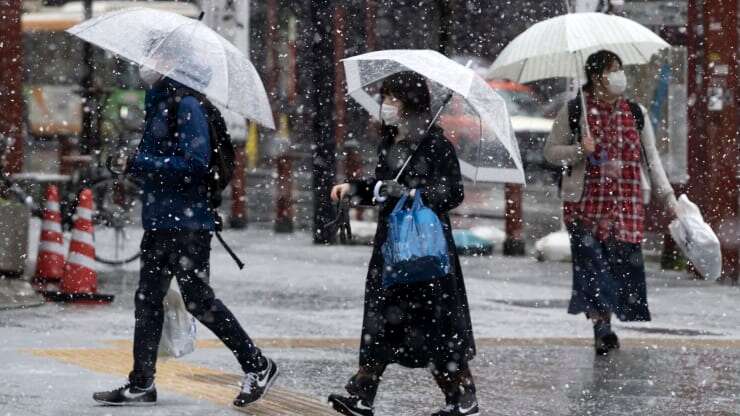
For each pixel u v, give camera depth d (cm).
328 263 4381
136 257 4169
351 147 5653
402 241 1731
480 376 2283
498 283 3881
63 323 2895
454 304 1789
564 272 4212
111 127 5488
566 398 2077
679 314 3219
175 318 1986
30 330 2773
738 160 3903
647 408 1997
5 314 3011
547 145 2588
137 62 1862
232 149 1922
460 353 1794
